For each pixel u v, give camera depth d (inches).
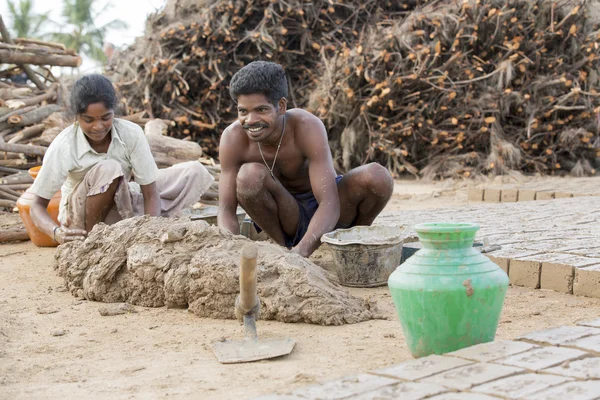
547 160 463.2
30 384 105.3
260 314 140.0
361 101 439.5
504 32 440.8
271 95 161.2
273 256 146.5
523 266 172.6
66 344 126.9
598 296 157.6
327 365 110.4
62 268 169.3
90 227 191.2
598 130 453.1
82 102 177.3
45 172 190.4
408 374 95.5
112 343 127.2
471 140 450.0
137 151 194.5
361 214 185.9
